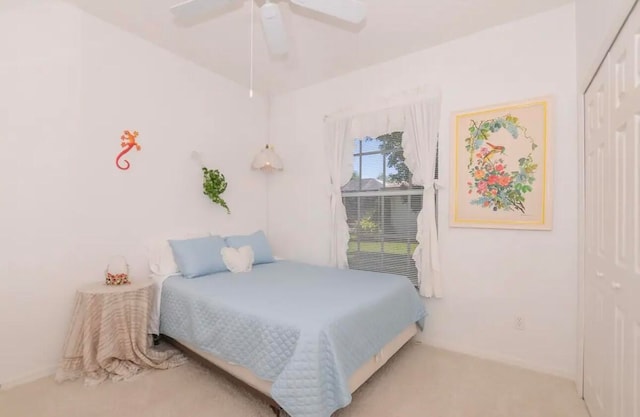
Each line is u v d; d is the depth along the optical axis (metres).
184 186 3.07
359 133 3.10
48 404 1.82
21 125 2.08
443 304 2.65
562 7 2.19
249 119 3.71
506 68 2.39
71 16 2.30
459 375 2.17
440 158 2.68
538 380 2.11
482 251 2.48
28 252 2.11
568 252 2.17
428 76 2.75
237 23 2.47
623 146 1.31
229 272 2.86
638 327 1.16
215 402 1.86
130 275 2.64
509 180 2.37
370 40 2.63
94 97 2.43
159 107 2.86
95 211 2.44
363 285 2.37
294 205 3.69
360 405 1.83
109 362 2.13
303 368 1.50
